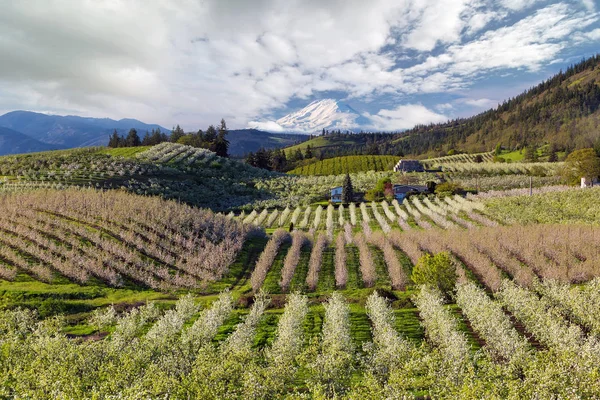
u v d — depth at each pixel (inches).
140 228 2444.6
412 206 4084.6
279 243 2687.0
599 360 966.4
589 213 2979.8
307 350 1037.2
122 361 973.2
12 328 1314.0
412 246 2385.6
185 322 1513.3
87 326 1489.9
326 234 3014.3
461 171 6284.5
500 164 6796.3
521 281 1813.5
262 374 928.9
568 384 880.3
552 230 2449.6
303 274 2177.7
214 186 4726.9
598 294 1476.4
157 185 4114.2
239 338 1195.9
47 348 1026.7
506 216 3221.0
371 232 3053.6
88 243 2183.8
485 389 863.7
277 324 1507.1
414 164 6309.1
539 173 5748.0
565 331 1207.6
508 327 1221.7
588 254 2070.6
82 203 2632.9
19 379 901.2
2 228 2231.8
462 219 3321.9
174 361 993.5
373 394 824.3
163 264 2153.1
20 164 4035.4
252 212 3863.2
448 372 911.7
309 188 5068.9
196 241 2463.1
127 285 1908.2
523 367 954.7
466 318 1491.1
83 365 962.7
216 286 2017.7
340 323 1293.1
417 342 1321.4
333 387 907.4
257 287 1964.8
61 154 4798.2
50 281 1806.1
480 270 1985.7
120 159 4825.3
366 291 1863.9
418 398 923.4
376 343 1227.9
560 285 1745.8
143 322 1386.6
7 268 1823.3
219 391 856.9
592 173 4254.4
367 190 4726.9
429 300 1478.8
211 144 7249.0
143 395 814.5
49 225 2325.3
